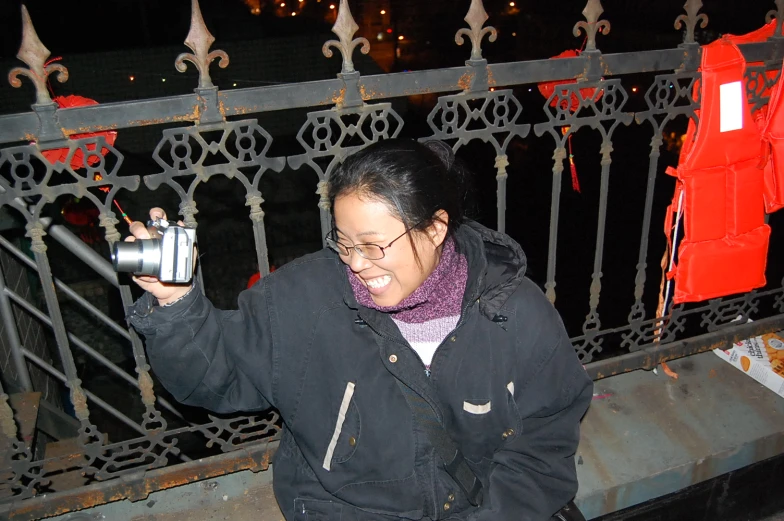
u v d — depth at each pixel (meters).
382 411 1.65
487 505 1.75
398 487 1.69
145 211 6.89
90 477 2.74
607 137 2.29
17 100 7.38
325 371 1.67
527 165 8.72
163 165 1.77
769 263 5.05
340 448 1.68
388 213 1.41
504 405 1.69
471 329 1.64
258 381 1.68
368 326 1.65
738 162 2.41
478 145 8.99
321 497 1.76
